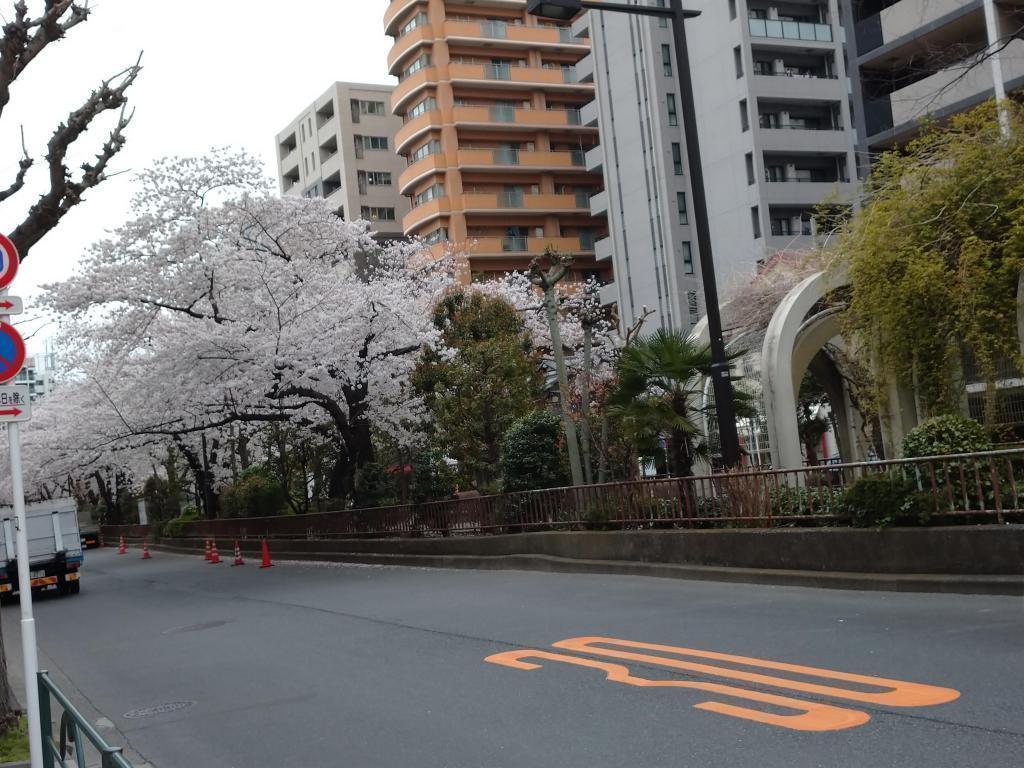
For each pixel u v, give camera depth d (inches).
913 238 514.6
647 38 1742.1
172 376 895.7
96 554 1940.2
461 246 1726.1
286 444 1381.6
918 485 375.9
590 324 685.9
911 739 194.7
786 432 603.5
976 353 502.3
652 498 539.2
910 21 1071.0
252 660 402.0
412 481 862.5
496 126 2244.1
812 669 261.3
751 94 1574.8
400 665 343.6
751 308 742.5
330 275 958.4
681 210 1731.1
